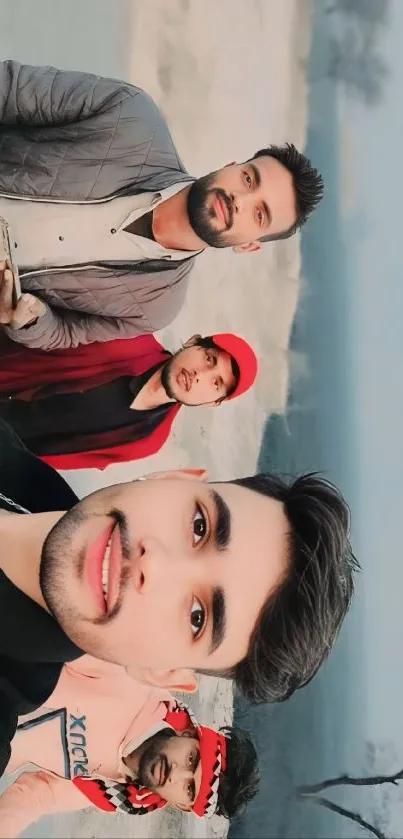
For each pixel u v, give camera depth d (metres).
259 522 0.79
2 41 1.02
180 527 0.79
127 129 1.03
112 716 1.06
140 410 1.12
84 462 1.11
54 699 1.03
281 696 0.79
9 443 0.93
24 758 1.03
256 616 0.77
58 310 1.07
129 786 1.08
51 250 1.03
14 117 1.01
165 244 1.05
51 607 0.77
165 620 0.77
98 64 1.05
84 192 1.02
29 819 1.04
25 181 1.01
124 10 1.05
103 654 0.80
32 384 1.10
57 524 0.79
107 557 0.77
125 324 1.09
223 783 1.06
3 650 0.79
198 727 1.07
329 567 0.78
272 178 1.07
